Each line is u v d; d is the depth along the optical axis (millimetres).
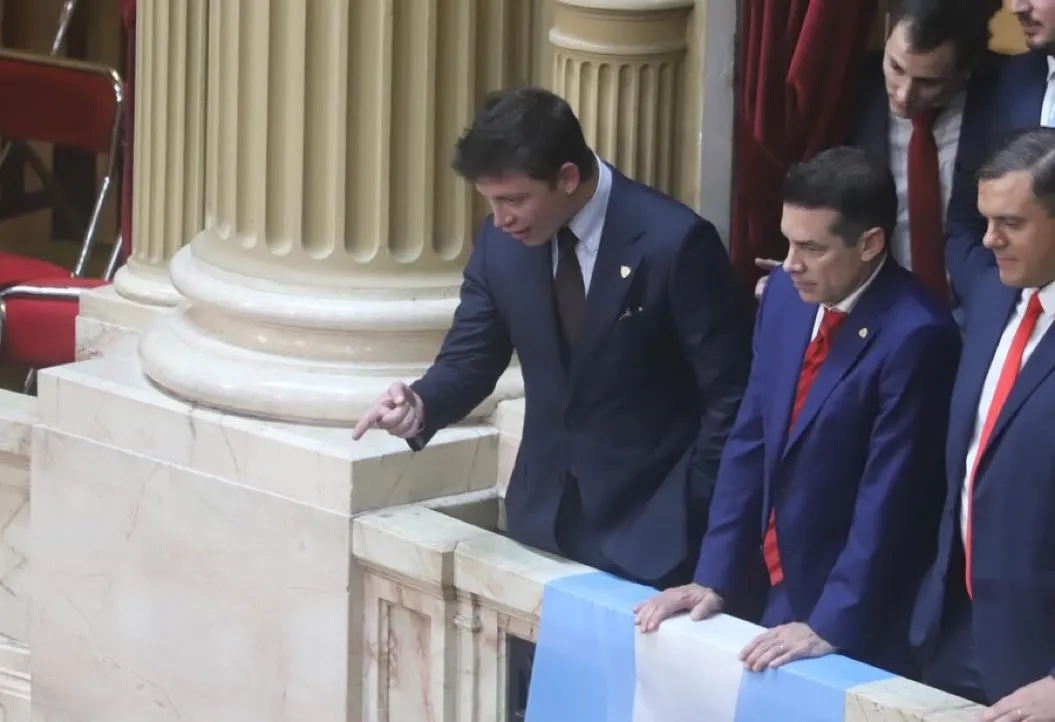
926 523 12508
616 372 13609
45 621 18375
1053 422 11266
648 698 13141
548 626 13836
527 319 13781
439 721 15227
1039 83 12969
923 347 12078
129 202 23219
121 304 20062
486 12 16531
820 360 12508
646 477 13945
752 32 15344
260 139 16672
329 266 16531
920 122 13430
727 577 13008
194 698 17016
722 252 13383
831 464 12477
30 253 28688
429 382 14094
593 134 16234
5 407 18797
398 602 15375
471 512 16219
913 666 12781
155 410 16891
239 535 16312
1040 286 11273
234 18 16750
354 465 15344
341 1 16125
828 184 11836
